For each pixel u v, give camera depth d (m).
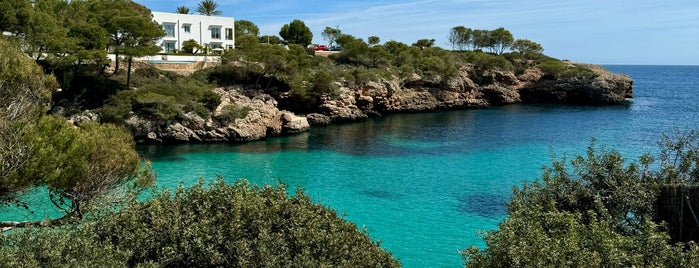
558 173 17.66
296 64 71.06
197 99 57.81
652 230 12.41
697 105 101.56
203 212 13.29
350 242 13.80
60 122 15.88
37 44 48.22
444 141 57.78
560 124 72.25
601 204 15.00
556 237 12.22
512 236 11.80
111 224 13.16
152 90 55.28
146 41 58.16
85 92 54.22
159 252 12.62
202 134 55.28
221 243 12.88
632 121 75.44
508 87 103.81
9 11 45.06
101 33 53.88
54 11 59.00
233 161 46.25
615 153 17.38
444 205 32.03
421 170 42.53
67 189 15.88
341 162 46.09
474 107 94.25
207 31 90.75
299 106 71.69
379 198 33.81
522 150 51.78
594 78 102.62
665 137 20.83
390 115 83.19
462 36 136.25
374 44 113.12
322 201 32.88
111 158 16.88
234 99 62.56
